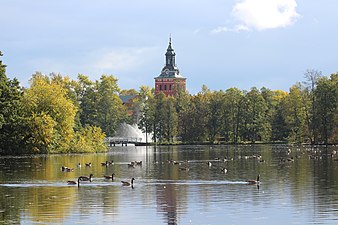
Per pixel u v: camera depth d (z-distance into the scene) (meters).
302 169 106.44
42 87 167.25
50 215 57.00
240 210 59.34
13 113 152.75
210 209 60.06
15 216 56.44
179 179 88.62
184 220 54.88
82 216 56.59
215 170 106.12
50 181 84.81
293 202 63.84
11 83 156.12
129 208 60.81
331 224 52.88
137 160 138.75
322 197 67.25
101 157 151.62
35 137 155.50
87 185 80.12
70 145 171.12
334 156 147.50
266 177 91.06
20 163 122.56
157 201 65.12
